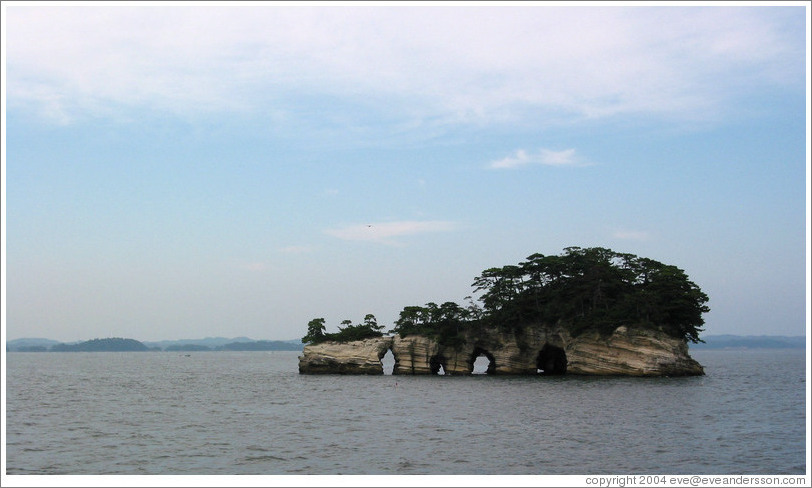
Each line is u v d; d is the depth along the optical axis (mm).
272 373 155125
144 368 195250
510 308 134750
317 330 147250
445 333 138375
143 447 48688
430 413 67188
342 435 53531
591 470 40781
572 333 124688
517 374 133375
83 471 41375
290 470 41438
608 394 83875
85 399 84438
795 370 155000
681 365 116750
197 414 67375
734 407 68688
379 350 140750
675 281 118812
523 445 48500
